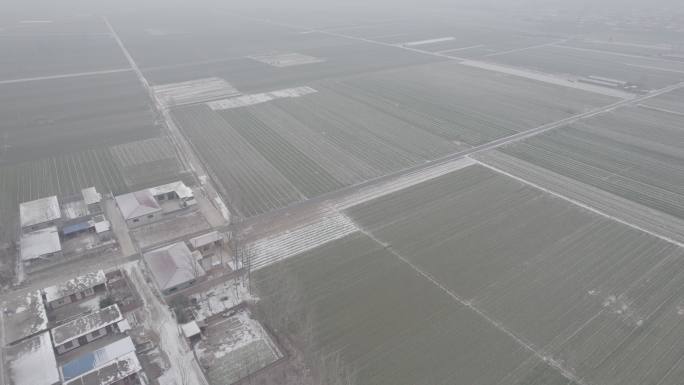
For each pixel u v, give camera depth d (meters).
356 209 57.91
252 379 34.66
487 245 50.66
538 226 54.28
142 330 39.03
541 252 49.47
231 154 73.81
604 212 57.50
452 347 37.69
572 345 37.84
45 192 62.25
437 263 47.78
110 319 38.72
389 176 66.56
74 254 48.47
